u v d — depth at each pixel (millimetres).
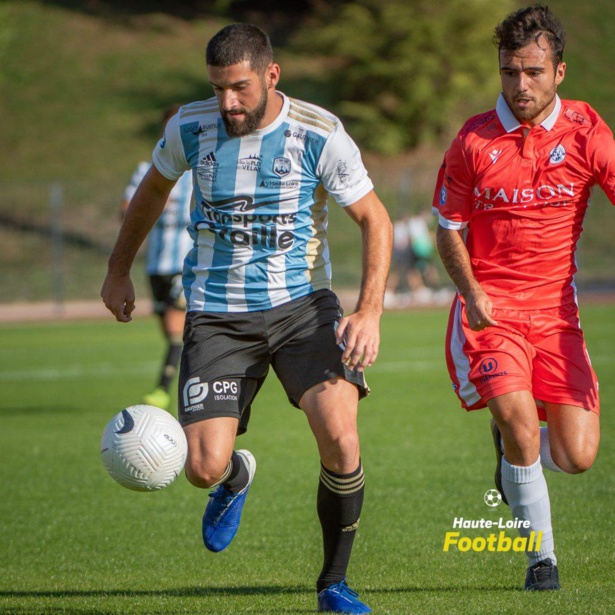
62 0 155000
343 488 14352
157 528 20875
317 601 14586
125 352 57375
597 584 15438
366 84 129250
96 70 139000
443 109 126938
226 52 13789
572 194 16031
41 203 110562
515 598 14508
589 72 144250
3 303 93375
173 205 33562
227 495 16734
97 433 32531
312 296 15266
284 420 34656
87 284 98188
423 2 126188
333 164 14672
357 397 14883
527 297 16281
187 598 15453
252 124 14273
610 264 103000
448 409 35938
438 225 16609
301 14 158875
